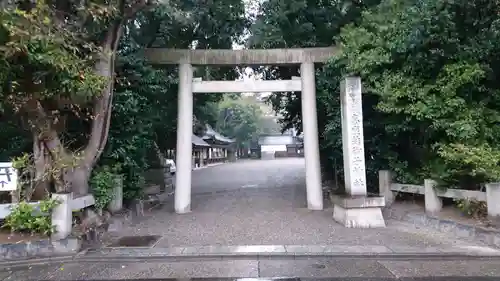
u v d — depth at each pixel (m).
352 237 6.54
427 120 7.71
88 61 6.74
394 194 9.11
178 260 5.50
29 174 6.65
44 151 6.62
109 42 7.11
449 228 6.69
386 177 9.12
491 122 7.39
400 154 9.64
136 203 9.11
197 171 25.95
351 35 8.97
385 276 4.75
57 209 5.81
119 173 8.67
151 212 9.50
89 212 6.92
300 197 11.85
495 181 6.32
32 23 5.24
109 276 4.86
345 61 8.97
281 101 13.42
